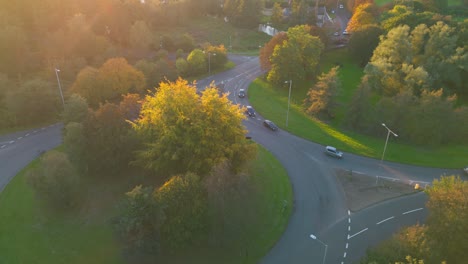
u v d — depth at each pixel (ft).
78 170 195.00
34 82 262.26
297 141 253.03
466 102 317.22
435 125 247.91
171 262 151.84
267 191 197.57
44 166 175.32
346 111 280.31
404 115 256.11
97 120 193.06
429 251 127.03
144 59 348.79
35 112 258.57
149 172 195.83
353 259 158.10
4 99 268.62
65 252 156.46
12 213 176.55
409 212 186.09
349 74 382.83
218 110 180.14
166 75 337.93
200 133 172.86
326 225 176.96
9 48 320.29
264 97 323.37
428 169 223.92
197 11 605.73
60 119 264.52
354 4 611.88
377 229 175.01
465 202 137.39
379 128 262.06
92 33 369.71
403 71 296.92
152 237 143.84
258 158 228.43
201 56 368.48
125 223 141.28
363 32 400.47
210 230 153.28
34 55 344.49
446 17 379.76
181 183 149.18
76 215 176.04
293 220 179.42
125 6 447.42
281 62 334.44
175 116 178.29
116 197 186.70
